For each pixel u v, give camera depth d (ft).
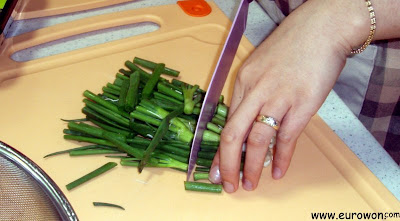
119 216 2.11
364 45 2.15
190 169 2.18
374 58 2.56
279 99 2.04
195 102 2.32
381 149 2.36
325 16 2.07
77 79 2.48
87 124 2.28
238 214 2.15
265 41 2.15
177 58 2.60
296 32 2.09
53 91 2.43
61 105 2.39
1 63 2.48
